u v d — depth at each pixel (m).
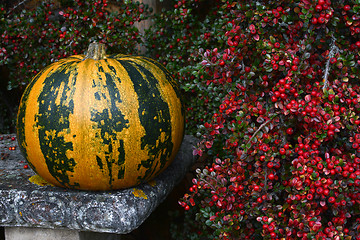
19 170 2.14
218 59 1.74
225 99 1.72
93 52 1.86
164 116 1.79
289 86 1.50
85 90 1.67
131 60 1.89
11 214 1.79
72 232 1.87
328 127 1.42
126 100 1.69
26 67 3.05
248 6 1.69
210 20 2.72
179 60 2.79
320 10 1.46
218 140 2.43
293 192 1.55
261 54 1.71
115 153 1.67
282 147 1.64
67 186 1.80
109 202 1.70
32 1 3.15
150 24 2.92
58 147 1.66
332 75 1.64
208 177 1.74
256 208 1.67
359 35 1.59
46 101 1.69
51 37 3.00
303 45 1.54
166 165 1.93
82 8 2.86
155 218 3.24
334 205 1.47
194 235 2.70
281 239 1.57
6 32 2.94
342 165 1.43
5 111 3.54
